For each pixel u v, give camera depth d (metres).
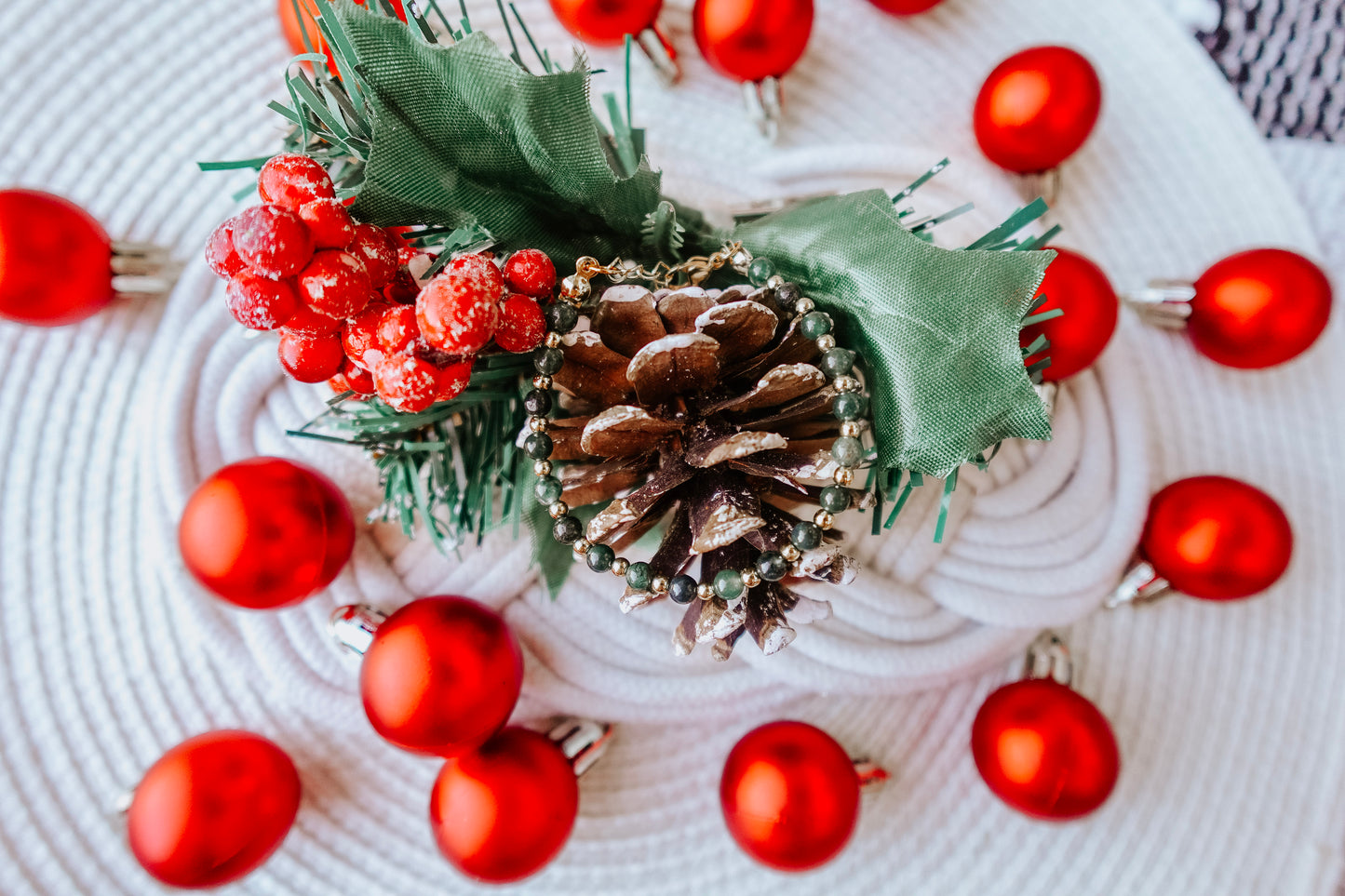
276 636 0.24
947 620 0.25
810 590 0.24
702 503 0.18
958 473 0.24
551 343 0.17
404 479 0.22
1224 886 0.25
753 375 0.18
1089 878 0.25
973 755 0.24
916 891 0.25
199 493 0.22
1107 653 0.26
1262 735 0.26
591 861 0.25
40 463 0.24
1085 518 0.25
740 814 0.23
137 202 0.25
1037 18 0.26
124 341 0.24
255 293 0.15
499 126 0.17
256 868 0.23
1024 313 0.18
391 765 0.25
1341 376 0.27
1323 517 0.26
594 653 0.24
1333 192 0.28
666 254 0.19
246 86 0.25
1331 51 0.28
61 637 0.24
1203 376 0.26
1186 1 0.28
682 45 0.26
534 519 0.20
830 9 0.26
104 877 0.24
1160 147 0.27
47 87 0.25
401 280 0.18
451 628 0.21
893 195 0.25
